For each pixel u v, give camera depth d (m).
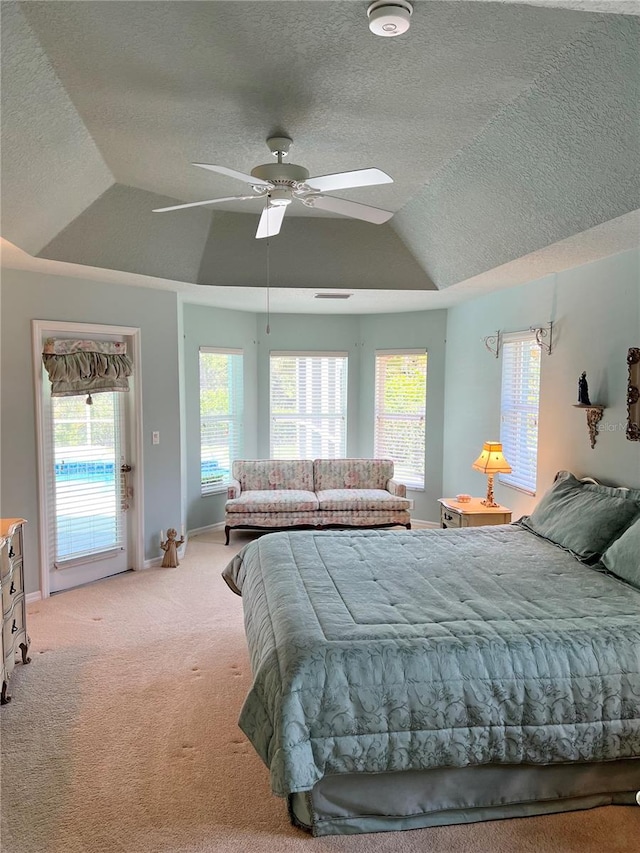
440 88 2.43
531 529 3.74
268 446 6.75
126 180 3.52
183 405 5.70
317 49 2.14
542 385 4.30
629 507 3.16
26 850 2.02
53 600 4.25
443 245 4.16
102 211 3.68
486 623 2.34
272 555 3.19
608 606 2.52
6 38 1.98
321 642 2.17
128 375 4.70
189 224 4.18
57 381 4.25
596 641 2.23
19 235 3.32
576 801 2.27
